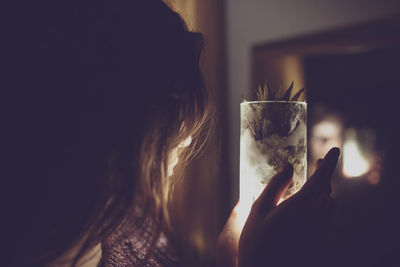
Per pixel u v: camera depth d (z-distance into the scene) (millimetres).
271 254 381
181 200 1303
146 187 394
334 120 2168
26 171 366
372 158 2025
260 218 404
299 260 381
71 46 370
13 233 368
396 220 1340
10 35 363
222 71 1708
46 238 375
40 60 364
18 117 364
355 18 1517
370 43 1652
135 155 385
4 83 362
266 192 416
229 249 485
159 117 392
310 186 400
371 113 2117
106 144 379
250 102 441
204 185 1417
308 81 2172
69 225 379
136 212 487
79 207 379
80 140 373
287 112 430
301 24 1626
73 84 369
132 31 385
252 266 388
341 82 2141
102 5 383
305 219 385
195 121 423
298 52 1766
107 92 377
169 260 540
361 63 2129
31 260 371
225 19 1772
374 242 1128
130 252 512
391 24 1447
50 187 370
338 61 2152
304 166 445
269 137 431
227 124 1730
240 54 1745
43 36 365
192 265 1306
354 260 985
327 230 440
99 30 375
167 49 397
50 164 368
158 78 390
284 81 1813
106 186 387
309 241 385
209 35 1604
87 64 372
